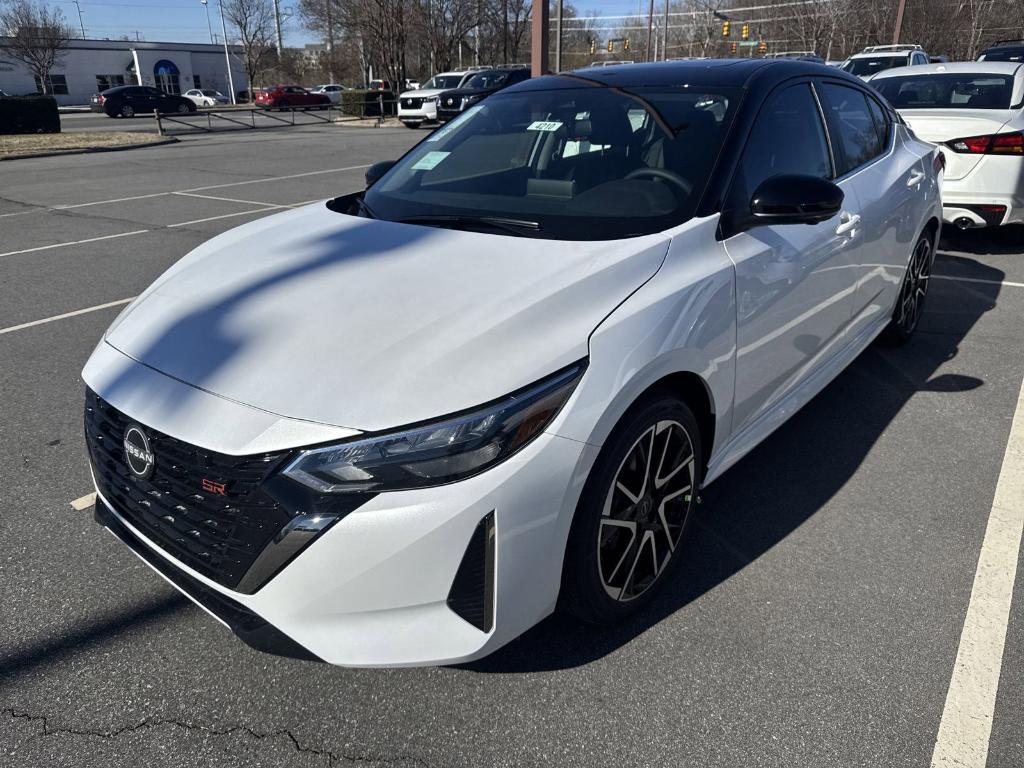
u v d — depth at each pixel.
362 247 2.59
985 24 37.00
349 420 1.81
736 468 3.38
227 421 1.88
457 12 40.66
